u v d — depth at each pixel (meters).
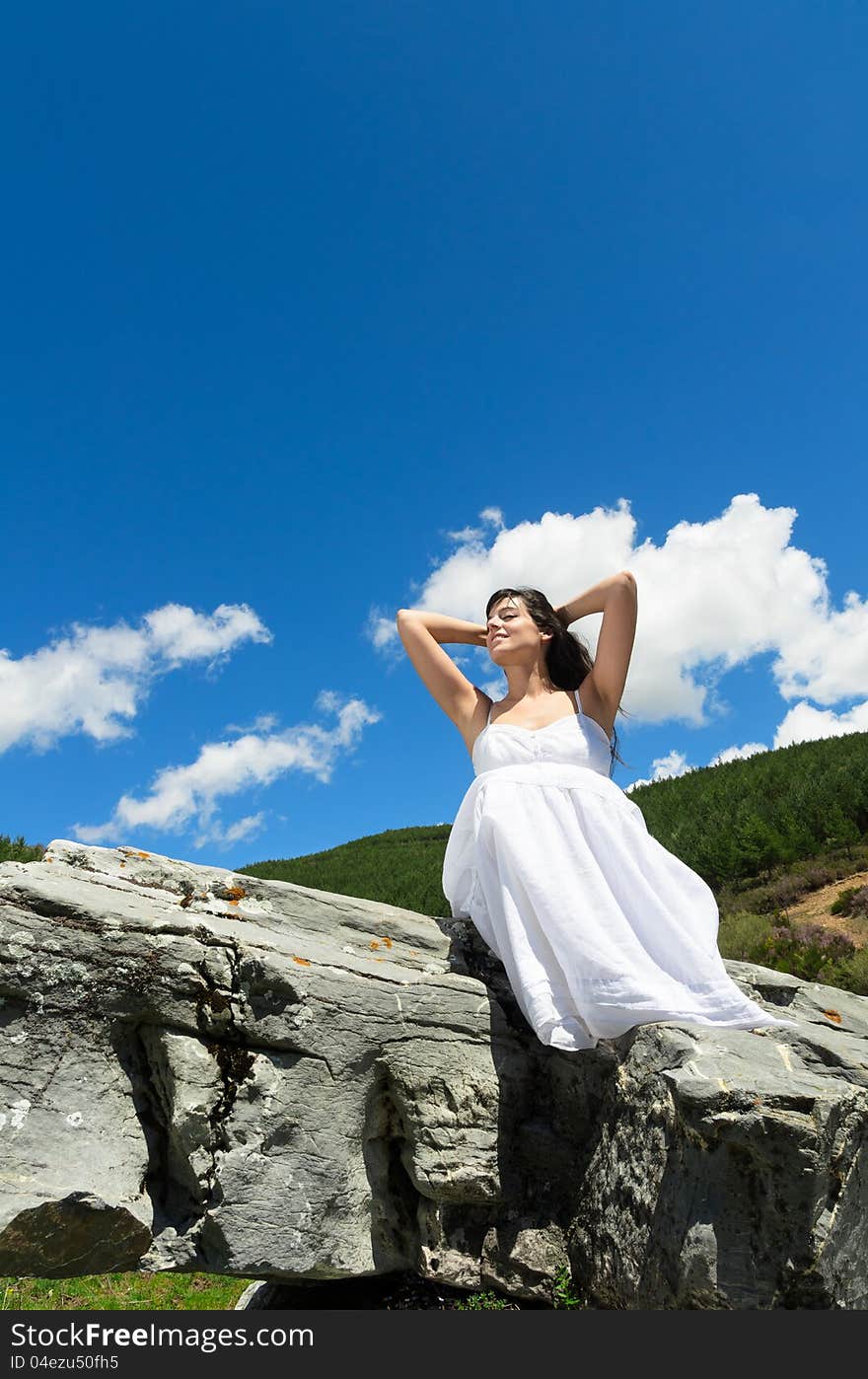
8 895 2.88
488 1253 3.25
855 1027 3.68
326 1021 3.13
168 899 3.53
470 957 3.96
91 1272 2.71
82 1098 2.80
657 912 3.24
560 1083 3.44
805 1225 2.48
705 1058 2.77
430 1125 3.20
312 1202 2.96
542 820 3.43
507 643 4.10
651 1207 2.76
